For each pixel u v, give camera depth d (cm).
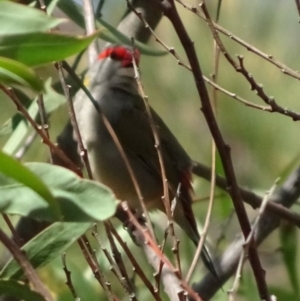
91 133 716
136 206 746
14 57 351
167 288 502
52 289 594
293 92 900
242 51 899
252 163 886
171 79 905
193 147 899
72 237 409
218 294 667
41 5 438
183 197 717
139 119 738
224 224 685
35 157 680
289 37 919
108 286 437
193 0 860
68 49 350
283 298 662
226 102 885
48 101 516
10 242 323
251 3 918
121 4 848
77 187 353
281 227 689
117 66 745
